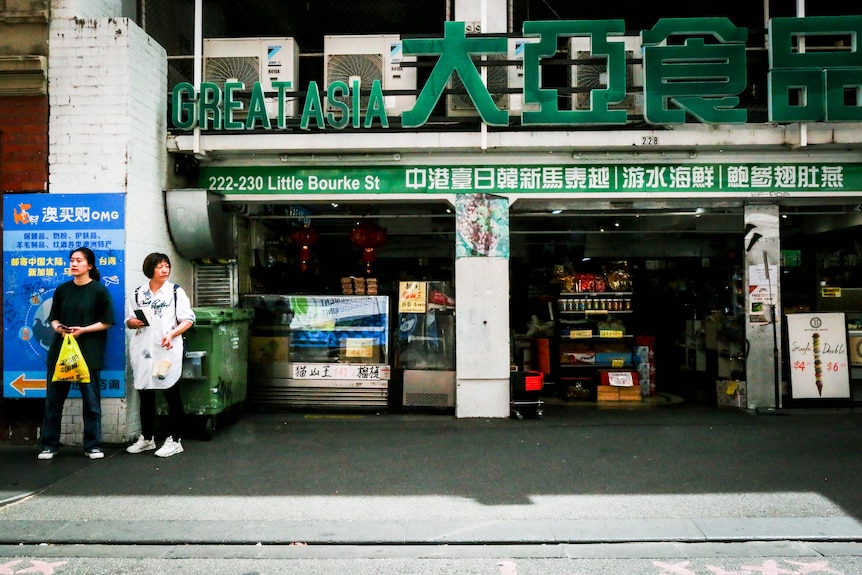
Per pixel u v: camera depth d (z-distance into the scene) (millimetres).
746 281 7777
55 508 4723
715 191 7465
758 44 8891
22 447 6375
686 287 10938
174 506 4754
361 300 7953
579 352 9180
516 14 9609
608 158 7418
